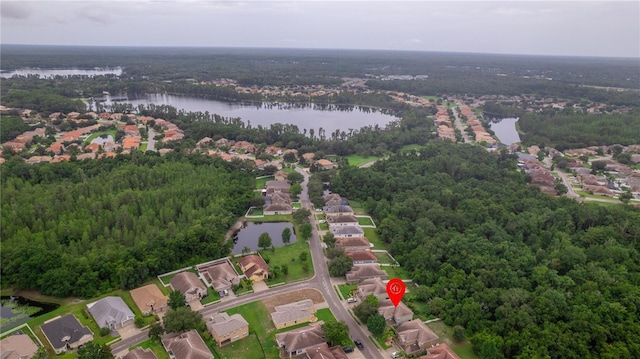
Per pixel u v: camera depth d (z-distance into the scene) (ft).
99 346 422.41
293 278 618.03
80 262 575.38
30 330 485.15
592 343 465.88
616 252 610.24
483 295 527.81
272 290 586.86
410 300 569.64
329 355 437.17
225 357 456.45
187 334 465.06
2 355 423.64
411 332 479.82
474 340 469.57
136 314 519.19
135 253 608.19
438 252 635.66
